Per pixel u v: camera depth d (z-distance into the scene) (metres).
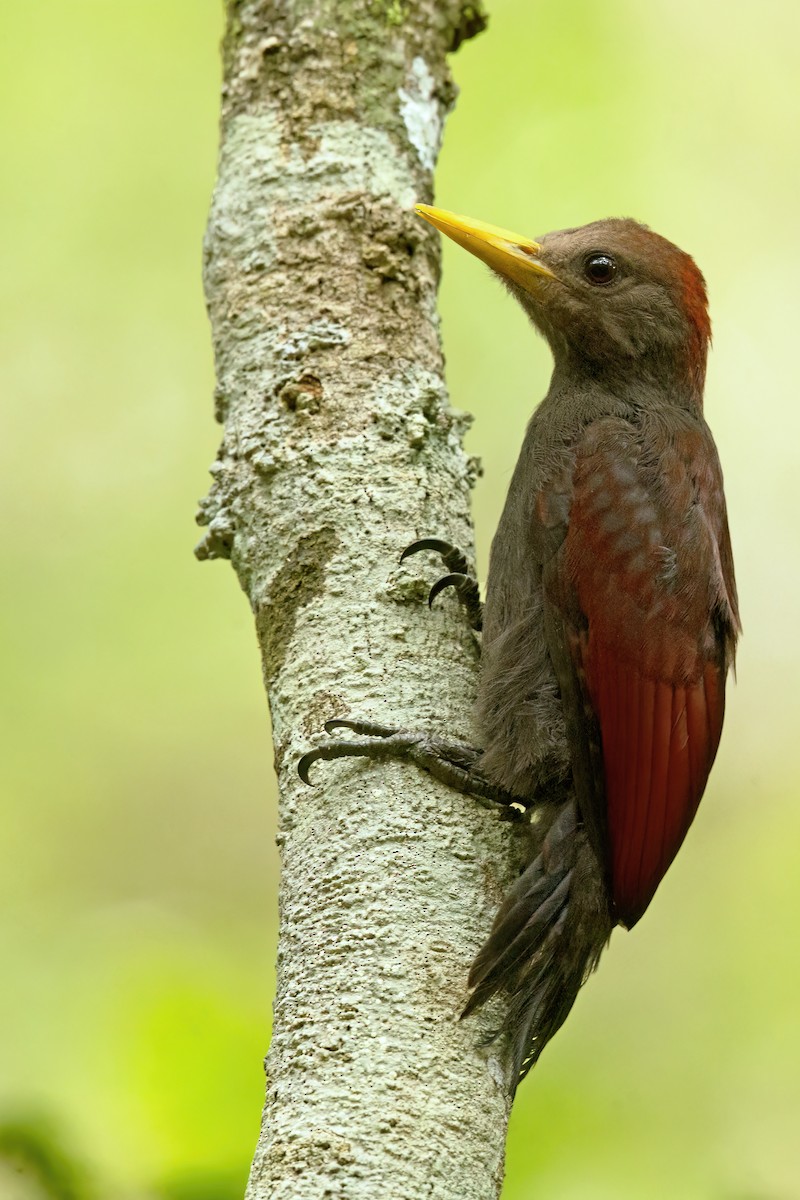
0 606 16.05
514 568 9.70
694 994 14.19
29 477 16.48
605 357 10.61
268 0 10.58
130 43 17.33
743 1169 12.09
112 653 16.12
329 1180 6.77
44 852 15.44
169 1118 9.92
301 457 8.95
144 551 16.39
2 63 17.23
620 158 17.05
